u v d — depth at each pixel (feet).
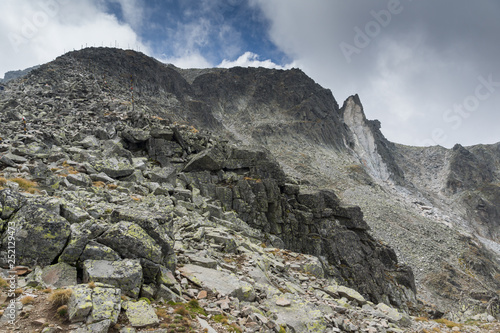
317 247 108.78
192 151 122.62
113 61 468.34
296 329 37.73
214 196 102.63
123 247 33.99
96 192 61.26
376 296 105.60
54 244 31.63
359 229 123.44
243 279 48.39
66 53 414.41
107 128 117.70
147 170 97.66
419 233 366.02
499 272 352.08
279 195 113.80
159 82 565.94
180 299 34.14
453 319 128.98
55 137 97.50
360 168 625.82
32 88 205.98
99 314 24.40
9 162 64.64
